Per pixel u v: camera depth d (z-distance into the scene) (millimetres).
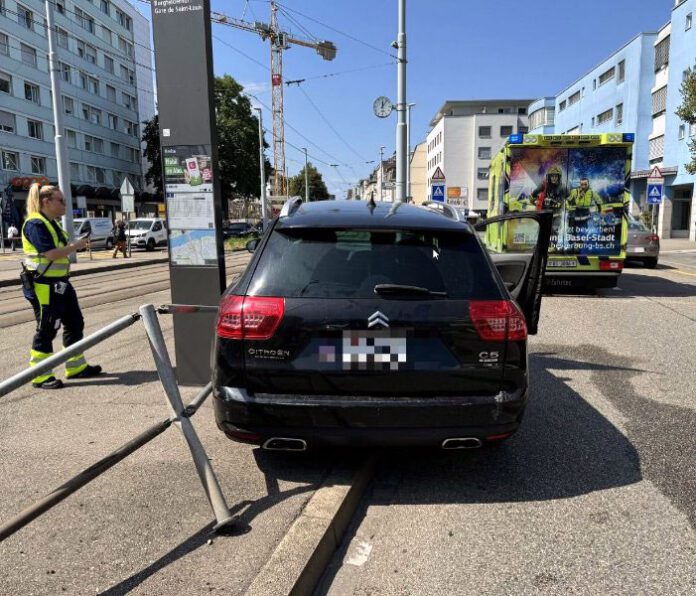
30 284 4945
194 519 2947
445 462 3771
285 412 3068
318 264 3273
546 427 4340
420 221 3508
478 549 2809
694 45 30031
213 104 4793
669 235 34000
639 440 4086
